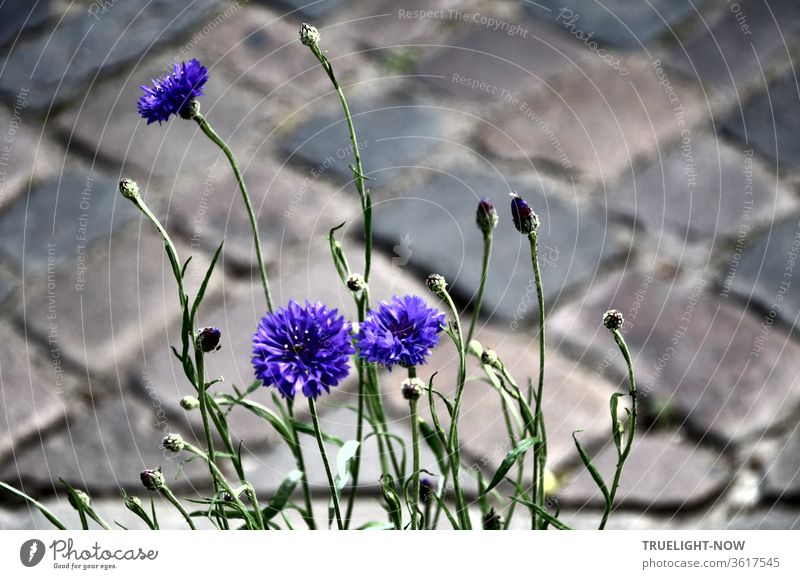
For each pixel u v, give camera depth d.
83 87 2.84
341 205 2.47
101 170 2.61
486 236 1.78
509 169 2.54
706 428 2.07
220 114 2.72
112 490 2.04
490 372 1.76
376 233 2.39
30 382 2.13
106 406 2.10
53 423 2.09
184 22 3.04
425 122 2.67
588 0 3.06
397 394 2.09
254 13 3.05
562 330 2.16
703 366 2.11
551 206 2.45
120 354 2.16
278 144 2.63
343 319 1.69
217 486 1.77
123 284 2.30
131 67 2.88
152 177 2.57
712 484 2.02
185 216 2.46
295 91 2.78
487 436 2.05
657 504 2.01
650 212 2.43
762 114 2.67
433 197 2.47
